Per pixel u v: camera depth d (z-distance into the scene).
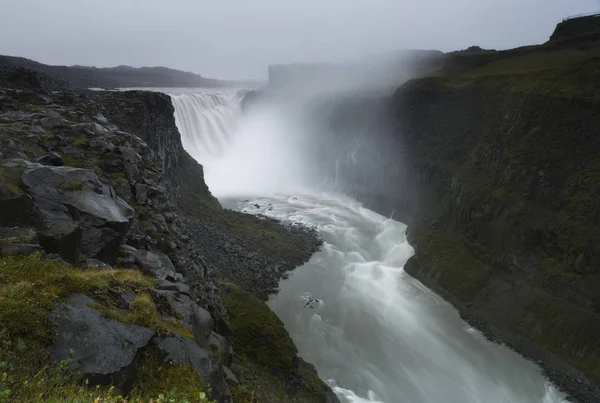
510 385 31.92
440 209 55.50
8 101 31.89
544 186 42.22
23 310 8.69
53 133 23.73
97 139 24.81
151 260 15.54
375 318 38.88
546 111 45.44
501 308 39.34
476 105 57.81
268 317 27.86
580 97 42.88
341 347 34.47
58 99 39.16
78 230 12.67
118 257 14.77
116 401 7.88
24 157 18.22
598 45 61.00
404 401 29.36
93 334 9.21
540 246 40.78
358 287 44.19
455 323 39.50
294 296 41.19
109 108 42.38
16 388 7.29
